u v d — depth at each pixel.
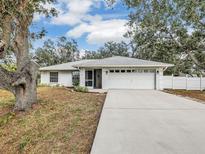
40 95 14.36
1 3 7.66
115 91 19.56
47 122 8.77
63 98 13.42
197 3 20.81
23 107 10.53
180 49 27.58
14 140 7.80
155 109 9.82
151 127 6.63
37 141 7.09
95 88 23.73
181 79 24.78
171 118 7.91
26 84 10.55
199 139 5.50
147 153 4.59
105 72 23.44
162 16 23.97
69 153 5.56
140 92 18.59
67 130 7.36
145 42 27.73
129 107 10.34
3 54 9.05
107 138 5.57
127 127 6.62
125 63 23.39
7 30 8.73
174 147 4.93
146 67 23.03
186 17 22.27
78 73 27.38
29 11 9.28
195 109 9.88
